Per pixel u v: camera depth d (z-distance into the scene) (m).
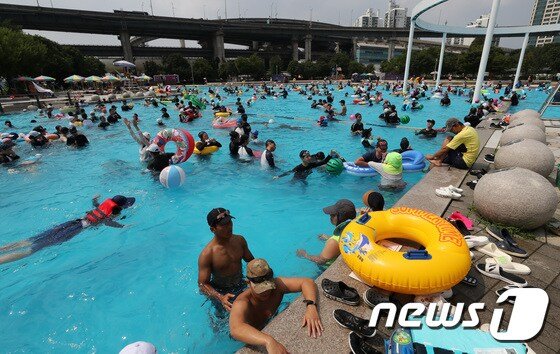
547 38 135.00
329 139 12.87
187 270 4.64
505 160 6.32
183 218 6.27
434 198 5.66
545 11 140.00
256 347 2.61
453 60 67.56
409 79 60.38
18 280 4.49
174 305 3.93
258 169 9.04
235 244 3.86
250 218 6.22
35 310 3.91
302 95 34.38
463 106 23.34
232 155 10.26
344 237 3.51
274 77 68.69
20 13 66.06
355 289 3.29
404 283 2.89
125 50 82.75
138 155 10.92
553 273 3.59
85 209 6.83
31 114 22.91
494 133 11.45
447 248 3.08
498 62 59.66
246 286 3.97
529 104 24.12
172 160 9.13
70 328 3.63
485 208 4.69
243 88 47.06
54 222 6.29
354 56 121.19
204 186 7.87
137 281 4.42
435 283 2.86
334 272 3.61
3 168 9.55
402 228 3.72
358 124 13.44
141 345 2.45
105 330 3.58
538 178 4.43
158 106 25.42
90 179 8.54
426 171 8.42
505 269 3.55
